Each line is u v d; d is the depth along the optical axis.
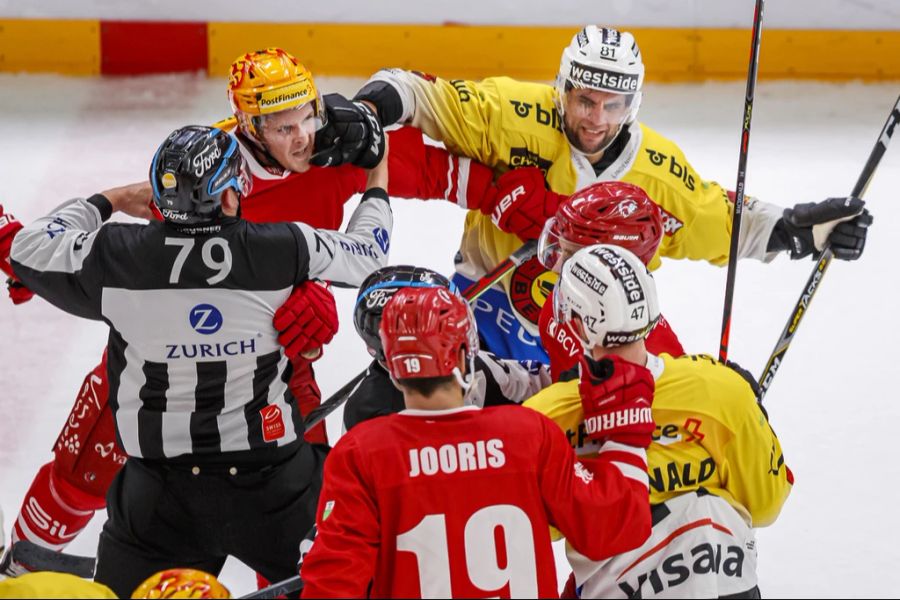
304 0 25.83
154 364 10.93
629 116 12.95
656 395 9.80
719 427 9.82
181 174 10.47
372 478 8.91
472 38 26.00
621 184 11.16
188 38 25.97
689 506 9.75
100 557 11.46
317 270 11.11
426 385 9.07
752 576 9.97
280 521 11.26
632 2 25.92
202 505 11.17
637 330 9.41
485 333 14.30
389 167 13.25
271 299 10.91
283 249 10.88
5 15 25.78
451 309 9.08
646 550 9.66
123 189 12.52
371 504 8.92
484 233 14.16
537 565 8.98
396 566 8.90
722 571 9.78
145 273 10.73
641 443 9.40
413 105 13.55
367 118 12.77
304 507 11.31
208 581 8.30
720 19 26.05
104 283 10.81
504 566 8.89
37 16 25.80
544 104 13.44
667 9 25.98
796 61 26.28
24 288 11.85
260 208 13.42
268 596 10.20
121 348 11.06
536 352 14.27
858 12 26.02
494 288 14.23
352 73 26.17
